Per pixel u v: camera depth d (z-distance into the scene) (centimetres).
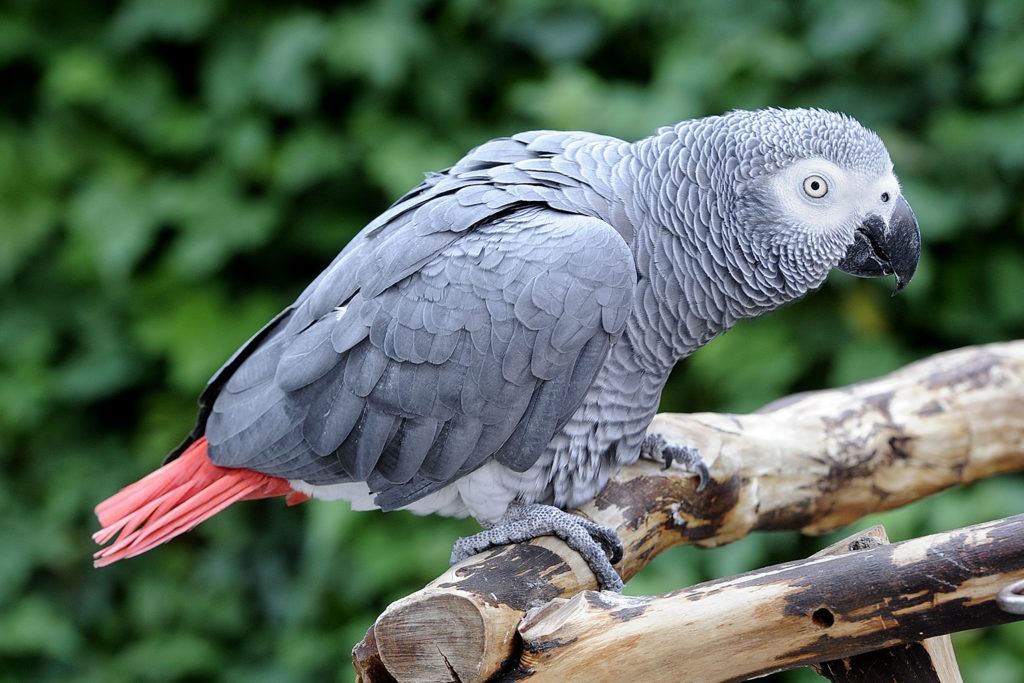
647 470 225
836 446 239
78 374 401
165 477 220
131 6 392
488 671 172
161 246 411
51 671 401
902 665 178
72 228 398
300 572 395
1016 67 322
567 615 170
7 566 393
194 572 404
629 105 343
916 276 327
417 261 207
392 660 179
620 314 204
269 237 388
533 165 221
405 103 384
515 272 203
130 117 395
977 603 153
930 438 244
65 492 401
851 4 334
